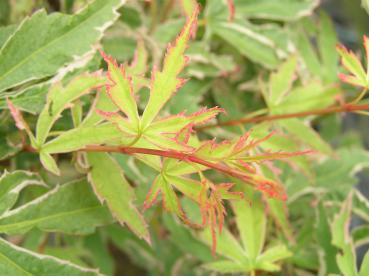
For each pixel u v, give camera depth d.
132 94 0.15
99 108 0.17
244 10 0.26
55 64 0.18
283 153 0.15
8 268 0.17
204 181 0.15
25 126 0.16
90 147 0.16
